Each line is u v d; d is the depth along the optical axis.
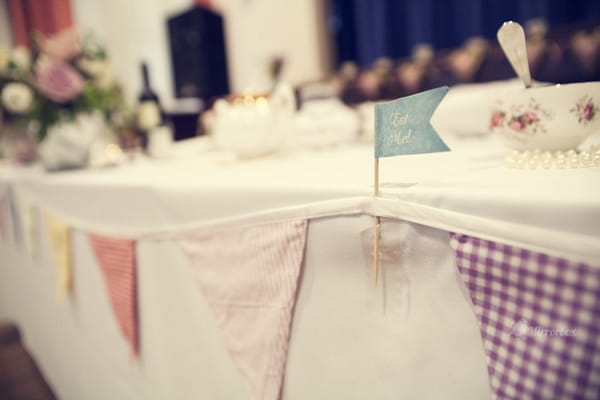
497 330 0.28
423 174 0.39
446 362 0.32
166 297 0.62
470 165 0.42
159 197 0.56
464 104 1.05
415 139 0.31
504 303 0.27
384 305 0.36
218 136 0.86
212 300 0.51
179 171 0.75
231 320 0.49
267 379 0.46
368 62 2.11
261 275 0.44
